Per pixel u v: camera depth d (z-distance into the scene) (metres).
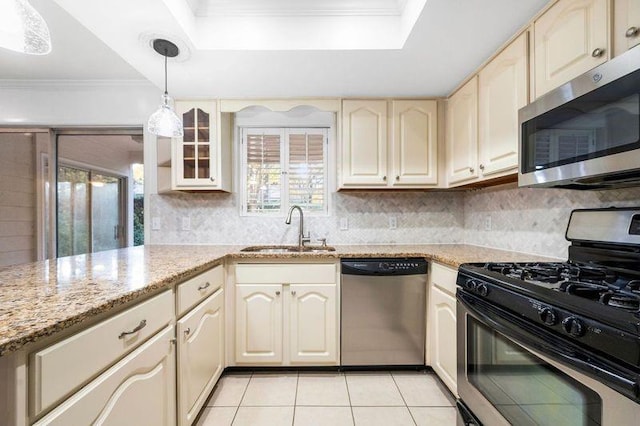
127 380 0.99
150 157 2.61
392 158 2.38
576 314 0.86
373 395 1.88
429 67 1.92
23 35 1.00
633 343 0.70
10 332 0.64
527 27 1.47
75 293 0.96
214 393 1.90
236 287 2.09
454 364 1.72
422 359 2.12
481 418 1.33
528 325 1.04
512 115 1.57
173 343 1.31
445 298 1.84
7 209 2.65
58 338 0.74
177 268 1.42
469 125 2.03
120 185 2.93
